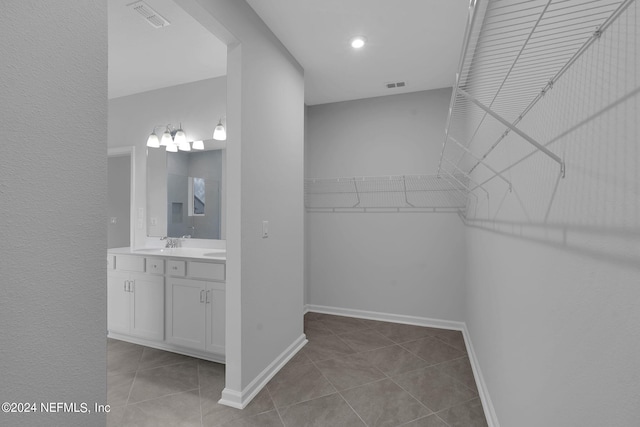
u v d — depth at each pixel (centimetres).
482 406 186
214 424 169
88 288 80
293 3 190
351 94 336
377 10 197
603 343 70
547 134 102
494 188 179
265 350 213
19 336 68
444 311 319
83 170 79
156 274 253
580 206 80
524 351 123
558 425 92
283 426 168
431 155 324
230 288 187
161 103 311
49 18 72
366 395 196
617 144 64
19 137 67
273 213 223
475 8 57
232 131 185
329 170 362
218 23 165
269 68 217
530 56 82
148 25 210
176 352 255
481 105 90
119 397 193
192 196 297
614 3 59
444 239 320
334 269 360
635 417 58
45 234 72
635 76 58
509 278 146
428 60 261
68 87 76
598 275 72
